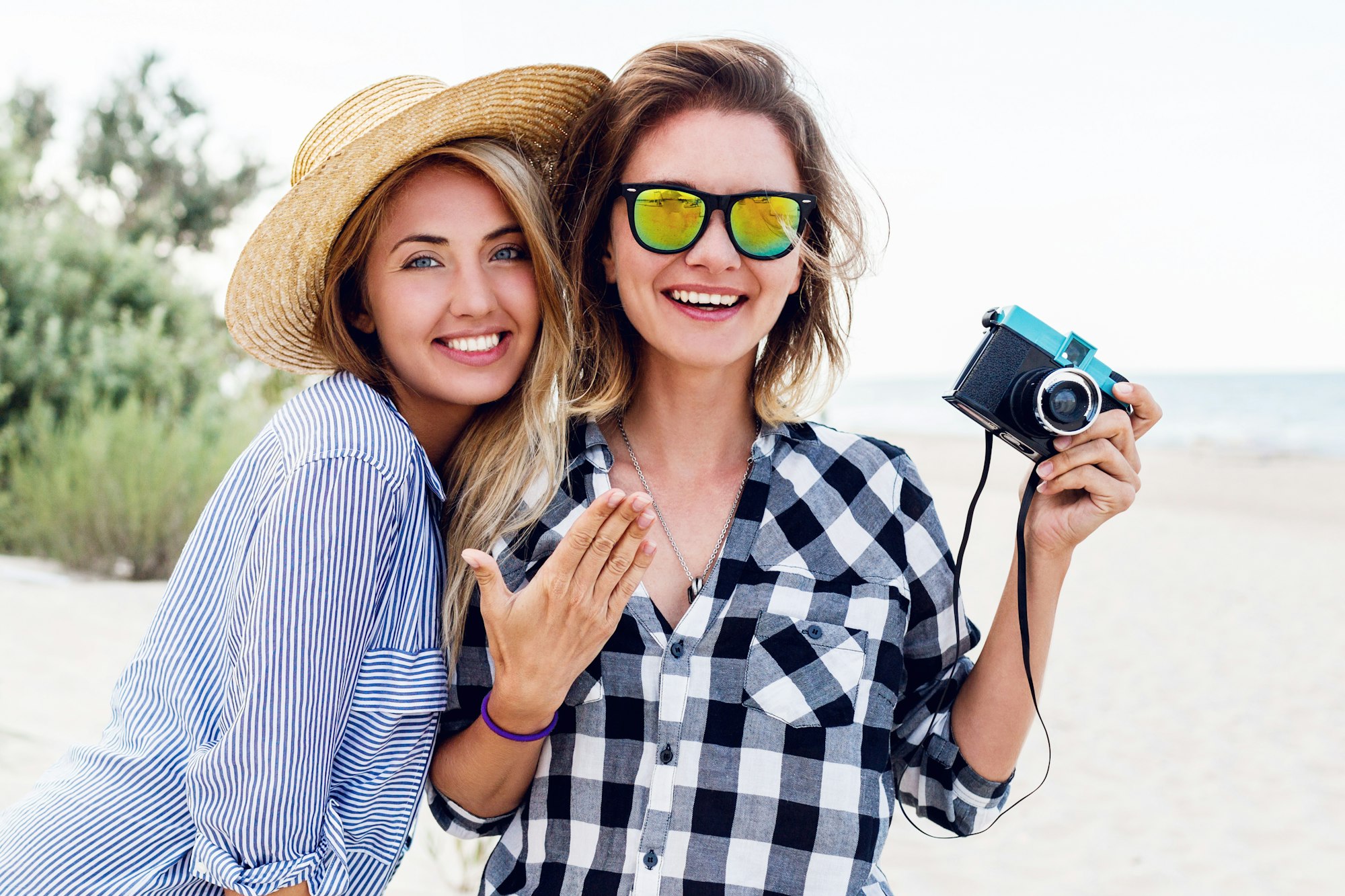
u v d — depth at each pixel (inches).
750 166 57.3
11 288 422.0
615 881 55.0
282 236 60.0
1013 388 57.7
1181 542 557.0
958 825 66.2
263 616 48.5
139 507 346.6
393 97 64.7
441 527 64.0
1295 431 1380.4
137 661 56.6
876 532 61.5
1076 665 301.0
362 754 53.9
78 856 50.3
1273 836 186.5
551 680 52.4
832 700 56.8
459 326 59.9
